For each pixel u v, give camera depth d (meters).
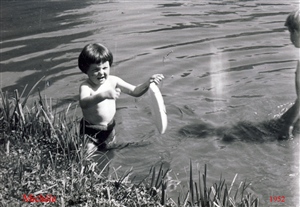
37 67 7.03
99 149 5.11
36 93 6.23
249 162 4.78
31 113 5.21
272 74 6.84
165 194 3.97
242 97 6.20
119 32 8.59
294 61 7.25
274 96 6.17
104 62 5.30
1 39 8.30
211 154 4.95
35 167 4.32
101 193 4.01
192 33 8.52
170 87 6.49
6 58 7.37
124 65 7.10
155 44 7.98
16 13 10.18
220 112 5.81
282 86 6.46
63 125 4.93
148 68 7.01
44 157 4.54
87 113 5.29
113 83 5.63
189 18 9.51
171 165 4.76
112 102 5.41
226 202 3.83
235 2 10.95
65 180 4.14
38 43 8.04
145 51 7.67
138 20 9.38
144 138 5.31
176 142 5.20
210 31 8.62
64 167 4.36
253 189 4.32
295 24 5.33
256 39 8.17
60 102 6.02
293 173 4.56
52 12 10.20
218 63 7.20
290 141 5.15
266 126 5.46
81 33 8.53
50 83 6.54
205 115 5.77
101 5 10.77
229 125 5.52
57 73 6.84
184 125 5.55
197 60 7.31
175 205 3.93
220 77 6.75
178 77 6.77
